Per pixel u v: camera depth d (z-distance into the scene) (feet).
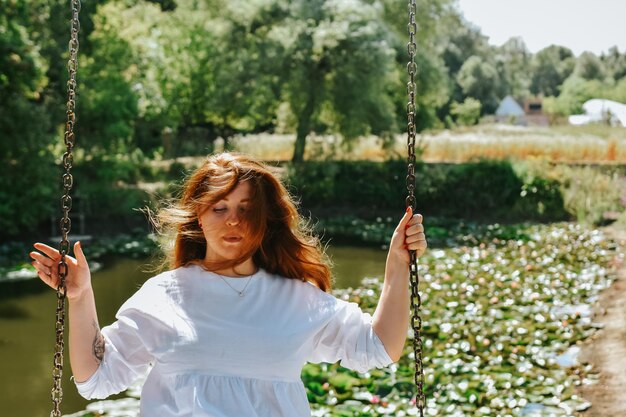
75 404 25.64
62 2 67.56
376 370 24.43
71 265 9.21
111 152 66.18
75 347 9.00
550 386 23.99
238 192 9.31
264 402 8.87
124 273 49.24
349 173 78.74
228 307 9.08
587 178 72.90
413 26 10.78
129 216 65.62
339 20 80.18
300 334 9.09
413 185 10.35
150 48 80.48
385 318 9.39
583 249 51.34
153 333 9.00
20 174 56.75
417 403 10.15
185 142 87.71
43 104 62.95
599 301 35.73
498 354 26.99
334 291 40.40
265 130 102.37
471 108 191.42
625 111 160.15
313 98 80.43
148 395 8.99
